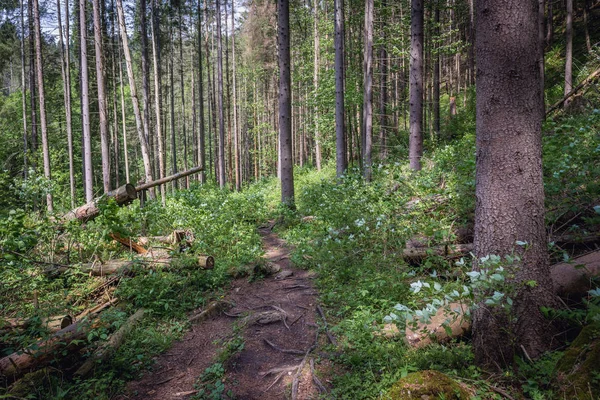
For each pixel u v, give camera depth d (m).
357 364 3.76
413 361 3.49
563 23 22.00
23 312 5.27
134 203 9.20
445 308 3.08
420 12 11.09
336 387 3.54
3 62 28.48
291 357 4.30
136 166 35.59
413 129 11.23
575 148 5.58
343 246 6.32
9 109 28.88
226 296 6.28
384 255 5.73
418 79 11.16
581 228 4.72
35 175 12.93
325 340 4.50
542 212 3.28
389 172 7.91
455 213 6.11
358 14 20.22
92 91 24.80
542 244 3.26
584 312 3.22
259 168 42.00
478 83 3.45
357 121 23.11
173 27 29.47
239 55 38.31
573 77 15.23
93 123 26.91
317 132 23.55
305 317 5.18
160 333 4.97
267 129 40.34
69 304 5.34
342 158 15.33
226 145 44.22
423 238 5.91
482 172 3.42
